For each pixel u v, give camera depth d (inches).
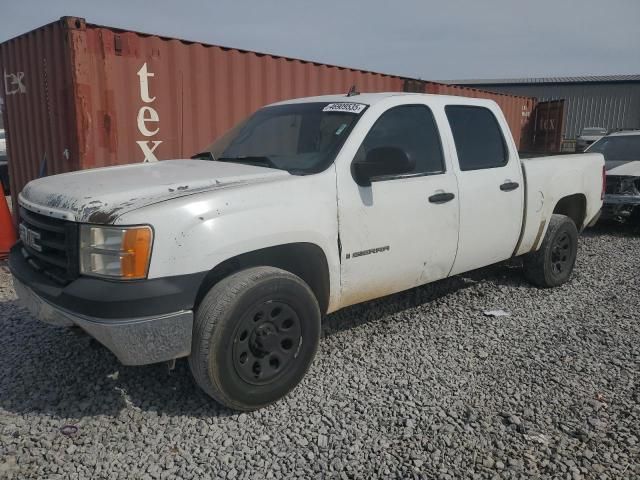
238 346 122.9
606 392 140.7
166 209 114.6
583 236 356.5
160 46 266.4
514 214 196.1
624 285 235.5
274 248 132.0
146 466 110.0
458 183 173.6
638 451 115.6
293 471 109.2
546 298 214.7
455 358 159.5
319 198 137.9
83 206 117.6
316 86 347.3
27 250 142.7
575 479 107.1
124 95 256.4
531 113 640.4
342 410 130.8
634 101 1384.1
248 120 186.5
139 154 266.1
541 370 152.6
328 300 145.6
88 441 117.8
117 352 113.0
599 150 418.3
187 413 128.7
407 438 119.7
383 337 173.6
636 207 350.3
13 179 322.0
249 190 126.8
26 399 134.6
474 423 125.6
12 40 290.7
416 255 163.6
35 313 129.3
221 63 292.4
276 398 131.3
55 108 259.3
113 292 110.8
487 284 230.7
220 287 121.9
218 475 107.8
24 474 107.0
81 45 234.5
